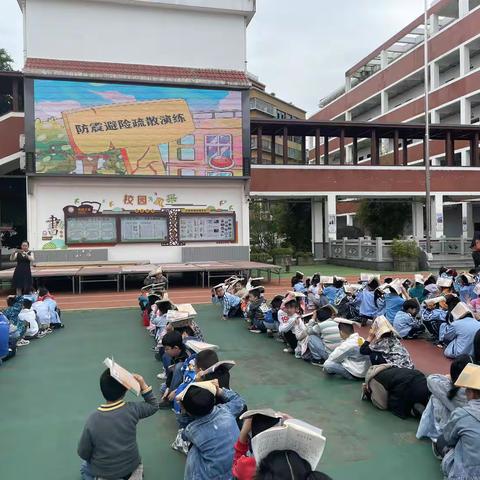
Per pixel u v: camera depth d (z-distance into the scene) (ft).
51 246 54.54
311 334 24.03
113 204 56.49
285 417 9.52
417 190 78.95
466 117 109.19
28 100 53.01
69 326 33.50
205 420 10.57
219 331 31.60
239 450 9.68
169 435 15.33
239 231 60.08
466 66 109.50
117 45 58.03
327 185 75.31
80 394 19.47
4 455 14.02
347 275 61.52
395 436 14.94
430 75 120.88
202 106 57.82
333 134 81.10
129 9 58.44
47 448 14.48
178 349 17.52
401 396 16.48
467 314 22.41
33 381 21.20
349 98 161.38
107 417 11.25
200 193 59.16
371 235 92.48
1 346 23.30
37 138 53.11
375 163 78.13
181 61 59.88
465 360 13.16
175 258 58.08
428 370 22.18
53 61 55.21
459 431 10.79
